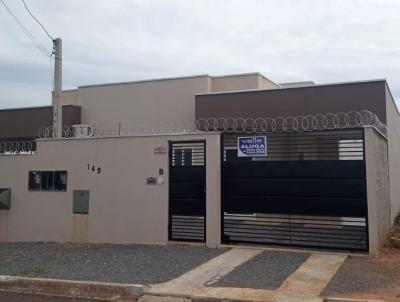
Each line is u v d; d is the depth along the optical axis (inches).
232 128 652.1
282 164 407.2
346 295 266.1
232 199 422.0
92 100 847.7
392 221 518.6
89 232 474.9
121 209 461.7
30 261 386.9
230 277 311.9
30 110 857.5
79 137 496.1
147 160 453.4
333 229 392.8
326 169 392.5
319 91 617.0
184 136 438.3
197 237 430.6
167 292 280.4
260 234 416.2
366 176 379.6
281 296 266.7
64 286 302.0
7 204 509.7
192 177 434.0
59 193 492.1
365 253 377.4
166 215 442.6
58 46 560.1
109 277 316.5
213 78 788.0
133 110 814.5
